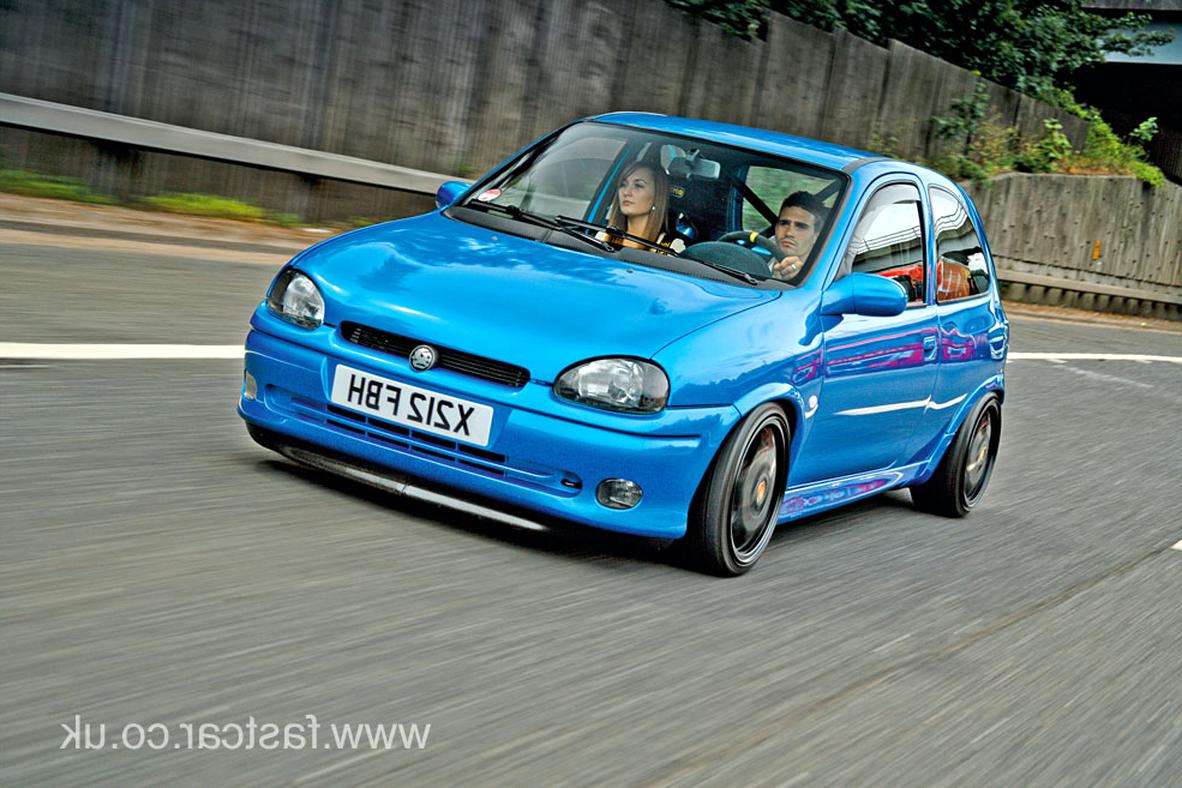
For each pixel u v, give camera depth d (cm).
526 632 377
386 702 311
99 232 989
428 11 1369
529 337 436
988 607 503
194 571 372
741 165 541
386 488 451
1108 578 584
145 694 290
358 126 1336
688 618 419
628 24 1612
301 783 263
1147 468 918
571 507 434
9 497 409
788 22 1895
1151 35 3108
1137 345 1889
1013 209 2412
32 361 591
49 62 1102
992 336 677
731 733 333
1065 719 393
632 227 523
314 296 460
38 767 251
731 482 459
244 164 1227
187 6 1175
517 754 296
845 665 404
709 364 445
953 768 338
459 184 568
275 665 320
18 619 318
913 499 677
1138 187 2812
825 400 505
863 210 552
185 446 502
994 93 2464
